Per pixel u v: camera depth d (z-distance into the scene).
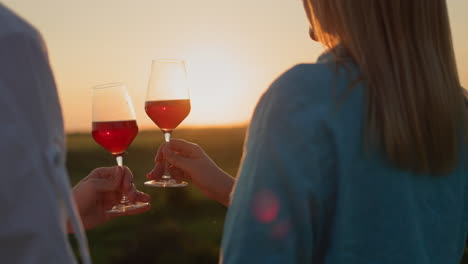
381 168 0.87
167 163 1.89
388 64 0.90
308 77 0.87
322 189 0.83
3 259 0.56
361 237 0.87
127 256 12.52
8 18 0.57
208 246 13.31
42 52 0.61
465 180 1.07
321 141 0.83
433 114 0.93
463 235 1.12
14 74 0.56
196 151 1.80
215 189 1.75
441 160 0.95
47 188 0.58
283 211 0.80
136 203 1.70
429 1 0.96
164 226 13.86
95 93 1.83
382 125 0.87
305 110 0.83
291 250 0.81
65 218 0.65
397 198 0.88
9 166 0.55
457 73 1.01
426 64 0.93
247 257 0.81
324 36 1.03
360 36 0.92
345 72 0.89
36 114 0.58
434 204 0.97
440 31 0.98
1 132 0.54
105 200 1.69
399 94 0.89
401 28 0.92
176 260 12.73
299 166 0.81
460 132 1.02
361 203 0.86
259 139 0.85
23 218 0.56
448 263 1.01
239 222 0.83
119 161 1.87
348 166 0.84
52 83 0.63
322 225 0.87
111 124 1.78
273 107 0.84
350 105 0.86
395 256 0.88
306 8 1.13
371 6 0.92
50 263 0.57
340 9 0.95
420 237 0.93
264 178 0.81
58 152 0.62
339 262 0.86
